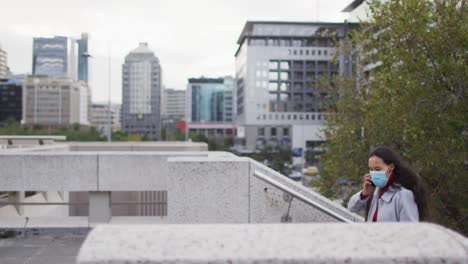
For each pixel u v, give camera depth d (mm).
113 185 6602
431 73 8172
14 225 6273
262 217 4398
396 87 8383
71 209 10688
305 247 1213
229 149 123438
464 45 8094
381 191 3170
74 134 89438
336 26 125250
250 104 125688
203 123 198250
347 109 12500
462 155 7777
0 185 6422
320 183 13141
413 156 8281
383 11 9789
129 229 1312
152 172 6676
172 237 1264
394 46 8945
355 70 12883
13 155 6430
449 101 7984
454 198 8883
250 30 129875
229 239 1258
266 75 125875
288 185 4449
